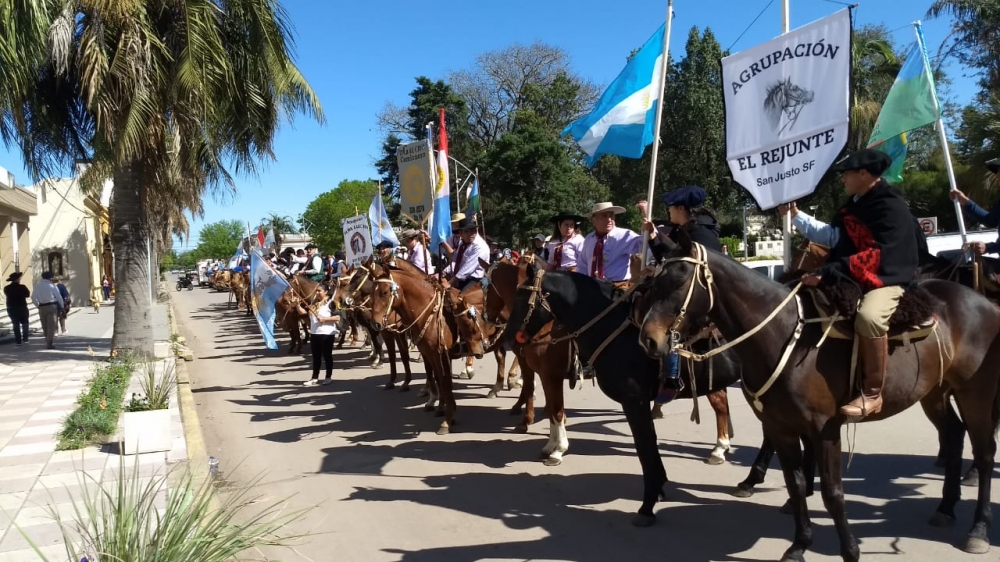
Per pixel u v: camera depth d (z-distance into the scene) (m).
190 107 12.27
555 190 39.28
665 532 4.99
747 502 5.52
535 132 40.00
